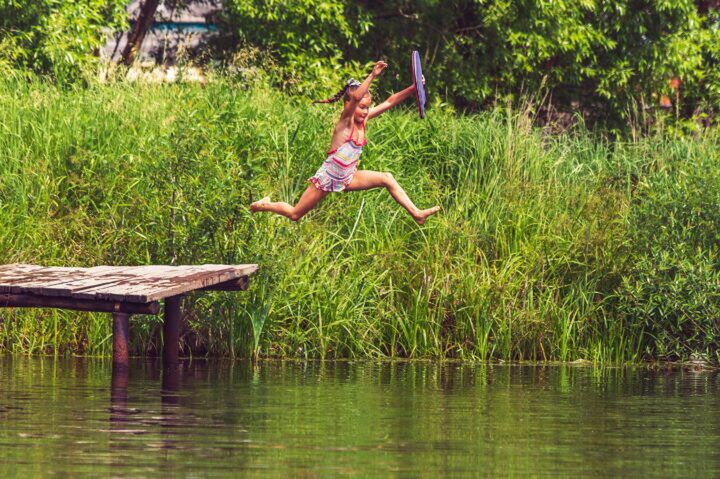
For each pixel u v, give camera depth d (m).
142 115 31.16
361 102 21.94
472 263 28.52
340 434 15.74
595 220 29.12
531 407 18.89
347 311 27.23
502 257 29.00
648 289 27.62
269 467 13.35
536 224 29.53
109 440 14.98
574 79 41.97
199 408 18.03
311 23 40.47
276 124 30.92
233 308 26.38
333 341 27.27
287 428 16.16
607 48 41.12
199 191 26.44
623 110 42.03
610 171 32.62
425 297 27.83
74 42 37.31
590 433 16.28
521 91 40.84
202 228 26.62
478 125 33.66
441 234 29.17
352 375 23.36
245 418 17.02
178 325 24.73
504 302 27.69
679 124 41.59
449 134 33.09
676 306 27.25
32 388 20.25
